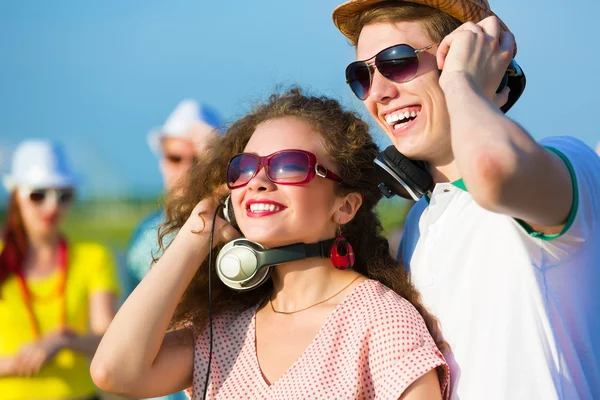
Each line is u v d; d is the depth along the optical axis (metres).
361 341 2.21
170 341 2.49
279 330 2.37
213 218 2.48
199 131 5.05
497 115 1.81
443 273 2.23
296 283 2.40
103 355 2.36
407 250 2.50
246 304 2.55
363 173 2.51
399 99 2.37
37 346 3.99
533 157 1.74
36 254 4.21
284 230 2.32
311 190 2.34
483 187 1.73
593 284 2.07
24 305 4.12
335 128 2.46
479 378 2.08
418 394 2.11
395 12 2.38
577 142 2.15
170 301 2.41
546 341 2.00
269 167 2.32
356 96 2.48
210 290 2.42
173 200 2.74
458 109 1.85
